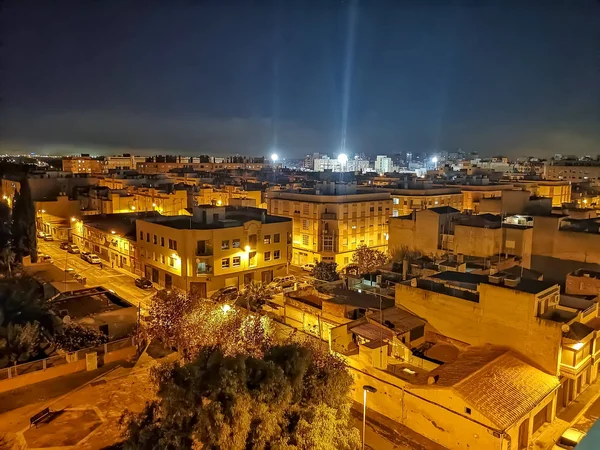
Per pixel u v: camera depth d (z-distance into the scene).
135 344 44.81
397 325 40.12
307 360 27.33
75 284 61.38
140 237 75.00
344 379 28.23
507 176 188.38
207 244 66.00
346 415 27.58
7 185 121.88
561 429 33.91
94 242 90.44
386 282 52.78
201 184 139.62
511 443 29.98
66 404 36.06
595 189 161.50
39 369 39.28
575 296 45.25
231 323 39.50
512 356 36.06
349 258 91.38
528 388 33.03
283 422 24.44
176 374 25.83
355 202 91.38
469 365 34.69
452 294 41.28
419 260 61.12
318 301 45.97
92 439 32.00
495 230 63.12
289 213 94.69
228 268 67.81
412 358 37.88
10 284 52.75
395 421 34.75
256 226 70.38
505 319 36.94
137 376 40.56
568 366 35.06
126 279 74.06
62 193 118.12
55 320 46.06
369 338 37.75
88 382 39.34
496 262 57.53
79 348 42.72
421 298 41.72
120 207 112.06
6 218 82.38
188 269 65.50
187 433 23.39
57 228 104.19
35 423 33.41
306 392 26.64
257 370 25.03
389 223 75.00
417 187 117.81
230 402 22.75
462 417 30.94
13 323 43.34
